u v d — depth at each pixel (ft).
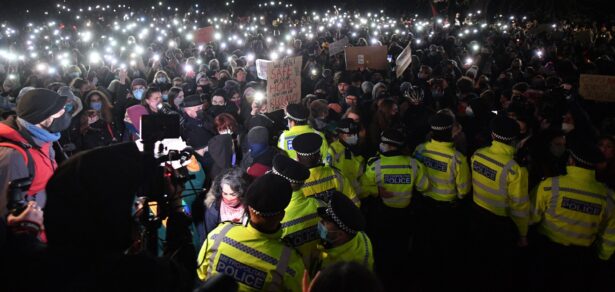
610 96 22.95
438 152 15.24
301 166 10.73
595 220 12.50
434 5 88.33
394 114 21.48
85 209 4.26
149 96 19.99
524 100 24.29
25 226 6.86
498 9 102.47
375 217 15.58
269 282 8.26
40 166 10.52
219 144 14.40
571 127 19.88
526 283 15.06
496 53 50.11
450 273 15.84
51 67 32.65
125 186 4.50
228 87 27.53
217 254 8.48
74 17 98.27
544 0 97.71
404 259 15.78
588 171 12.44
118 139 20.90
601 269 13.48
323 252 9.65
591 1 90.48
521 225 13.87
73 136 19.33
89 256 4.32
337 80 31.32
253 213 8.39
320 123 20.16
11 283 4.24
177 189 10.87
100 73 34.53
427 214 15.67
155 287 4.39
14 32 73.20
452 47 54.39
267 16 108.88
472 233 15.15
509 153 13.91
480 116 23.26
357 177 16.31
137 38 66.39
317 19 101.71
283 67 20.29
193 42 56.18
